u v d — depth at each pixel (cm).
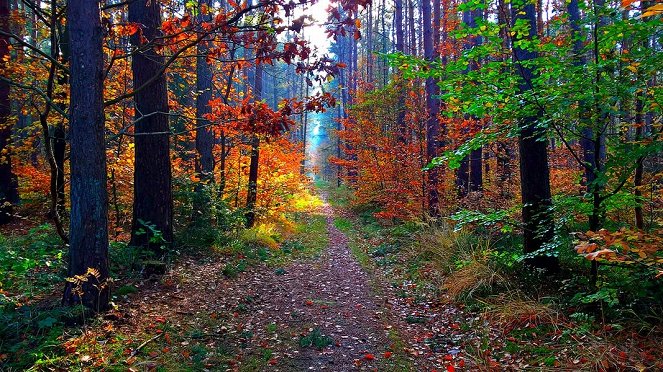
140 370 408
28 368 390
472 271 682
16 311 484
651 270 438
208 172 1104
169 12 759
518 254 691
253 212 1277
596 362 412
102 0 729
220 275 755
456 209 1125
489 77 527
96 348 433
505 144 1098
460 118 1115
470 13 1265
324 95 612
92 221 504
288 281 788
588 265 622
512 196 1062
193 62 1182
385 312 634
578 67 477
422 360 476
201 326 535
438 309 635
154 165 748
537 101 512
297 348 500
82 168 498
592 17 462
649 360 411
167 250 755
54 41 627
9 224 1038
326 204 2372
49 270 645
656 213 818
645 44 503
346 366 459
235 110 869
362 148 1609
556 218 592
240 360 460
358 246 1165
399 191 1294
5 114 1056
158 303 586
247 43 581
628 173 488
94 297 503
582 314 502
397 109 1435
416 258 886
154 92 739
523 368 434
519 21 475
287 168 1594
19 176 1184
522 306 555
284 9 519
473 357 470
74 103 495
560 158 1186
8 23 938
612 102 462
